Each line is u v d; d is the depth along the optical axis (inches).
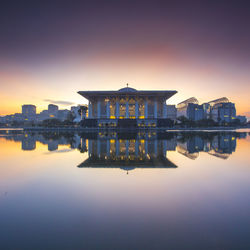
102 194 209.6
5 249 116.4
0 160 411.2
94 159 423.2
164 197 200.2
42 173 301.6
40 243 122.9
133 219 153.8
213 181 256.4
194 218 154.9
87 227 142.3
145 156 463.2
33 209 173.6
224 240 125.2
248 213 163.6
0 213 166.1
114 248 116.3
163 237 129.1
